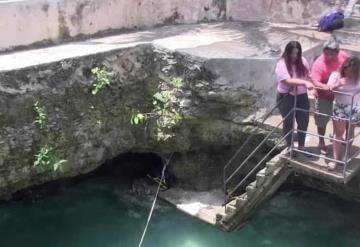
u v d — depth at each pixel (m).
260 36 11.27
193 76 9.93
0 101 8.85
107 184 12.13
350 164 8.02
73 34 10.70
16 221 10.84
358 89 7.51
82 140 10.00
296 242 10.26
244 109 10.13
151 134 10.73
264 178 8.62
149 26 11.80
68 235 10.55
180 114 10.23
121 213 11.23
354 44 11.38
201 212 10.96
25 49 10.09
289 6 12.32
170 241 10.38
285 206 11.30
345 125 7.85
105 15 11.06
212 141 10.73
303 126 8.16
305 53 10.26
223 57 9.77
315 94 8.13
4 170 9.29
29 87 9.12
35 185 11.44
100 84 9.82
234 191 10.75
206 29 11.79
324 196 11.47
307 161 8.16
